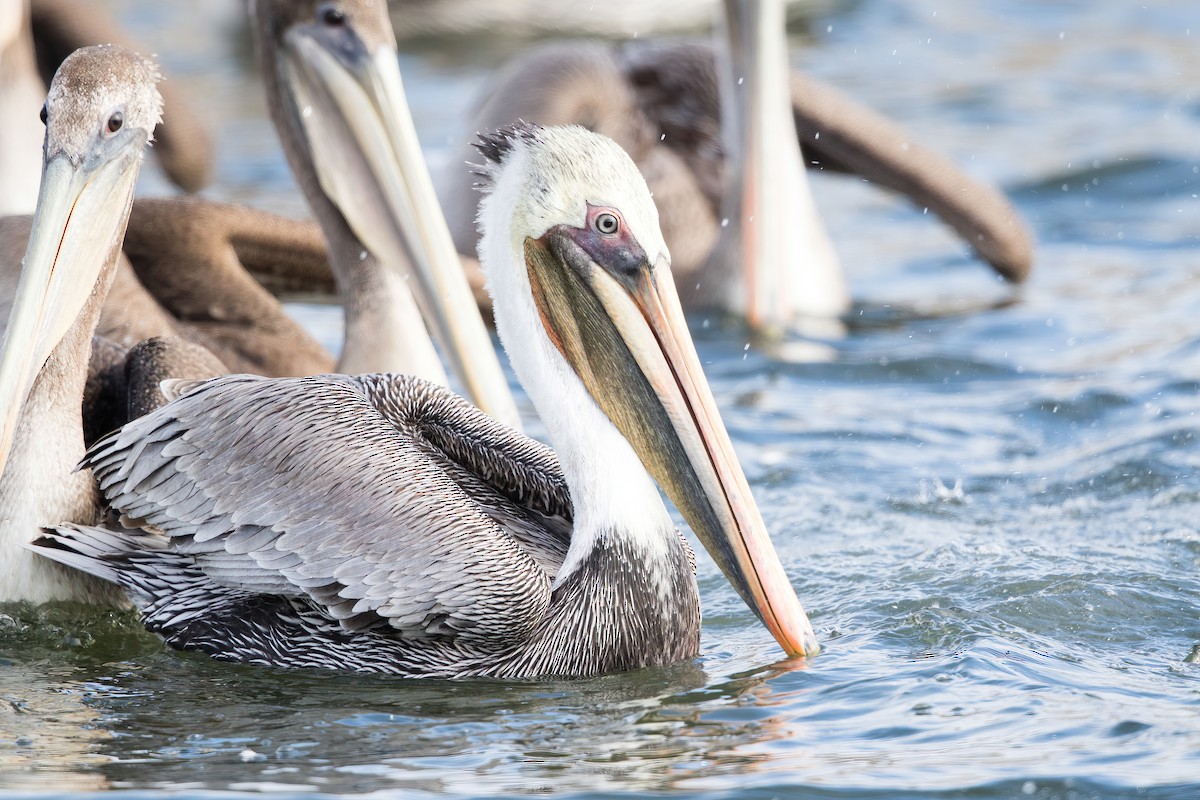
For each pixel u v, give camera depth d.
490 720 9.36
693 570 10.67
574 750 8.84
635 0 36.22
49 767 8.55
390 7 35.22
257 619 10.41
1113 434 15.28
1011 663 10.13
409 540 9.94
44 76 19.89
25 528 10.79
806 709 9.46
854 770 8.49
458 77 31.98
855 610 11.28
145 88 10.91
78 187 10.64
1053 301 20.17
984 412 16.22
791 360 17.95
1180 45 33.31
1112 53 32.69
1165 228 22.88
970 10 37.06
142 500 10.53
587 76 20.25
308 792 8.20
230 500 10.26
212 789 8.23
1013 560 12.12
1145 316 19.09
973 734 8.98
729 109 19.31
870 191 26.25
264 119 29.08
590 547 10.33
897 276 21.80
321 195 14.23
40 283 10.48
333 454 10.21
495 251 10.74
